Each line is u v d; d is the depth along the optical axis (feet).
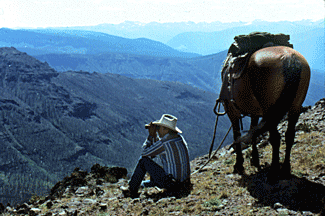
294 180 18.03
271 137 16.97
